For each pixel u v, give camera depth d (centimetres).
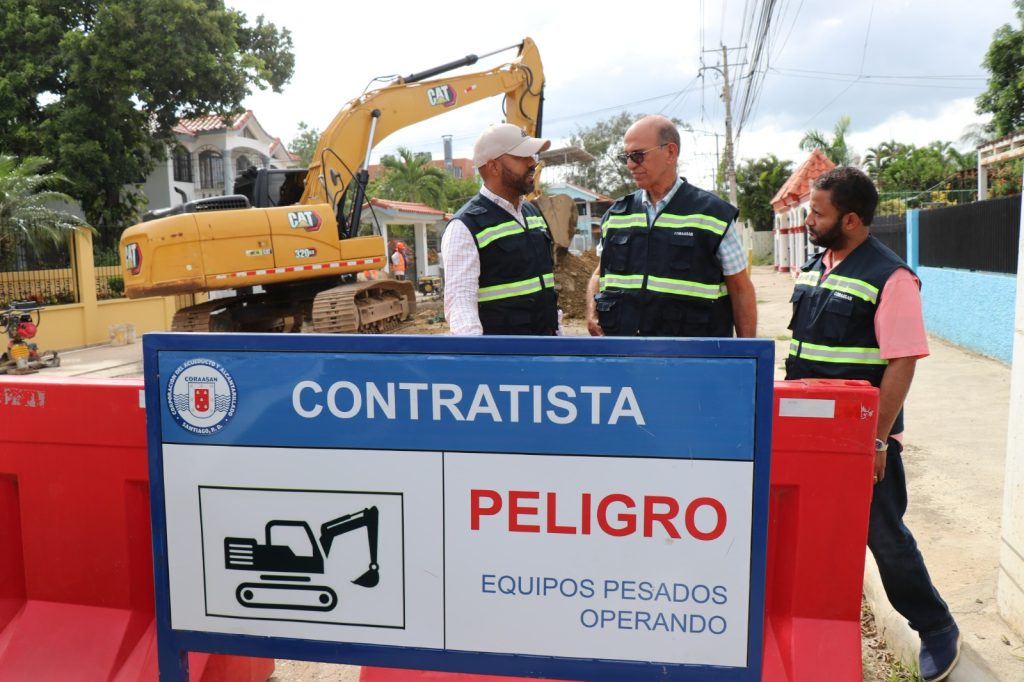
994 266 946
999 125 2439
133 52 1970
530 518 195
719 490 187
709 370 184
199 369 204
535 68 1461
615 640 196
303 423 202
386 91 1340
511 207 322
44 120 2095
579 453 191
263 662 293
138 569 253
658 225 322
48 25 1981
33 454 254
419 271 2967
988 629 313
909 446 597
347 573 205
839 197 263
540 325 328
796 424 220
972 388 783
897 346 255
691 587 191
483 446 195
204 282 1124
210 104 2216
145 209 2869
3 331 1474
